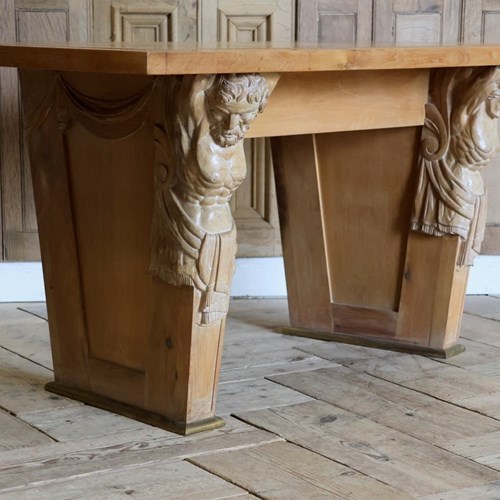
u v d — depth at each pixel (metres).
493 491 2.08
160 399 2.41
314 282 3.17
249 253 3.64
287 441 2.34
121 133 2.38
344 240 3.11
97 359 2.55
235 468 2.17
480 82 2.78
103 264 2.49
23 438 2.32
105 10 3.38
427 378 2.80
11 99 3.40
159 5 3.39
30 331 3.21
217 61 2.09
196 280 2.28
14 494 2.03
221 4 3.43
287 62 2.22
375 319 3.09
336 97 2.62
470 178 2.90
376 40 3.53
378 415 2.51
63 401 2.58
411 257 3.01
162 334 2.38
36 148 2.56
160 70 2.01
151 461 2.20
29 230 3.50
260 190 3.60
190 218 2.25
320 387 2.72
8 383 2.71
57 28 3.35
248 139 3.55
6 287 3.55
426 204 2.93
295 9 3.47
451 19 3.56
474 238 2.96
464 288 3.04
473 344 3.15
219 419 2.43
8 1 3.31
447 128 2.86
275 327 3.31
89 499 2.01
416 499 2.04
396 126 2.82
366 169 3.04
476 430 2.42
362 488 2.08
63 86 2.47
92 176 2.46
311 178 3.10
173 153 2.23
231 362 2.93
